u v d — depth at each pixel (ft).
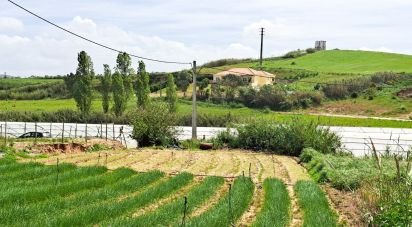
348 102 292.81
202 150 157.58
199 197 70.59
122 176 85.87
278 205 67.00
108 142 154.20
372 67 419.13
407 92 299.99
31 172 81.92
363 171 90.58
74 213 55.11
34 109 256.52
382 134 184.85
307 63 452.35
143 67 198.18
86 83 192.13
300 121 156.46
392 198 55.83
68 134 184.03
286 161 133.08
